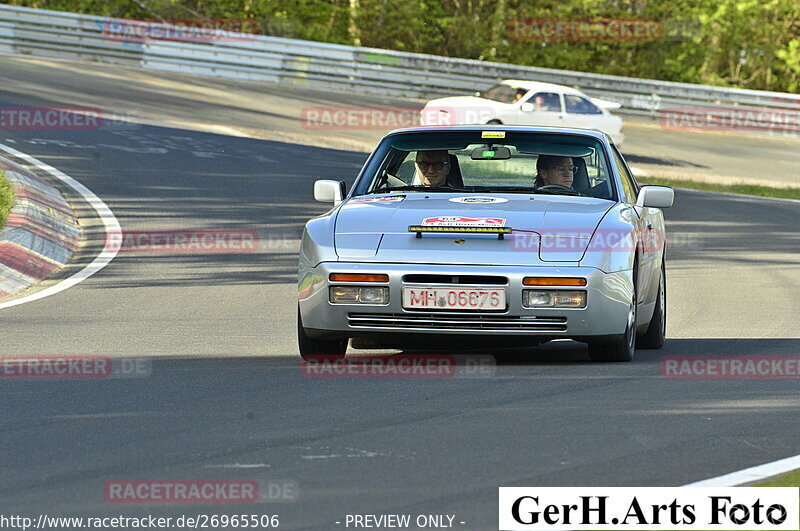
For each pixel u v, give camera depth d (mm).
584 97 92812
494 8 146625
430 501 15102
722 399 22125
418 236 24703
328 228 25359
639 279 26344
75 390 22672
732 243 56812
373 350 28031
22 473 16438
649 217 29000
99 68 104500
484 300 23984
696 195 77188
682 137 110438
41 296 37406
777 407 21469
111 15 132875
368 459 17234
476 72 115375
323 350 25906
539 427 19469
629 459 17406
